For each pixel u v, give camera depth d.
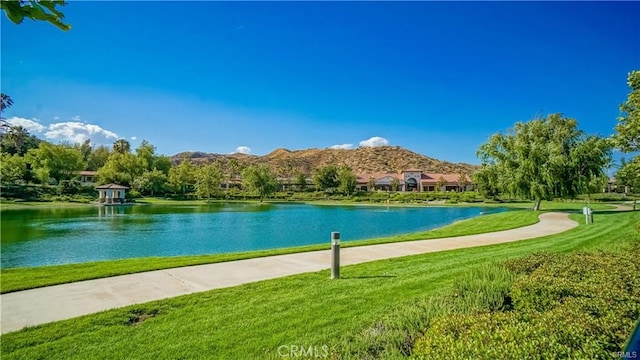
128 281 6.70
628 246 7.76
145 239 18.14
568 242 11.63
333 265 6.87
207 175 67.56
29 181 58.38
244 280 6.79
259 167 64.19
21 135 57.69
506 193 31.98
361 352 3.06
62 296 5.71
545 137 29.52
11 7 1.55
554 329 2.62
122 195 54.41
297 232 21.75
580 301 3.35
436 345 2.52
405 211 42.03
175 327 4.38
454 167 160.62
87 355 3.68
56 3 1.63
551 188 28.34
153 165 79.69
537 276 4.34
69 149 66.19
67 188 56.41
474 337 2.55
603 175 27.44
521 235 14.31
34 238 18.06
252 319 4.62
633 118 10.15
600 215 23.81
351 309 4.98
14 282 6.45
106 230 21.61
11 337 4.08
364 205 55.19
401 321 3.68
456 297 4.30
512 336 2.49
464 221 24.36
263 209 45.06
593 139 27.36
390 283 6.38
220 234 20.45
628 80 10.11
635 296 3.57
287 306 5.13
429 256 9.24
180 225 25.12
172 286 6.34
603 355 2.30
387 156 171.50
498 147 31.55
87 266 8.09
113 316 4.71
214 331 4.25
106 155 101.50
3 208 40.25
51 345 3.89
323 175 82.69
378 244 11.74
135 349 3.80
